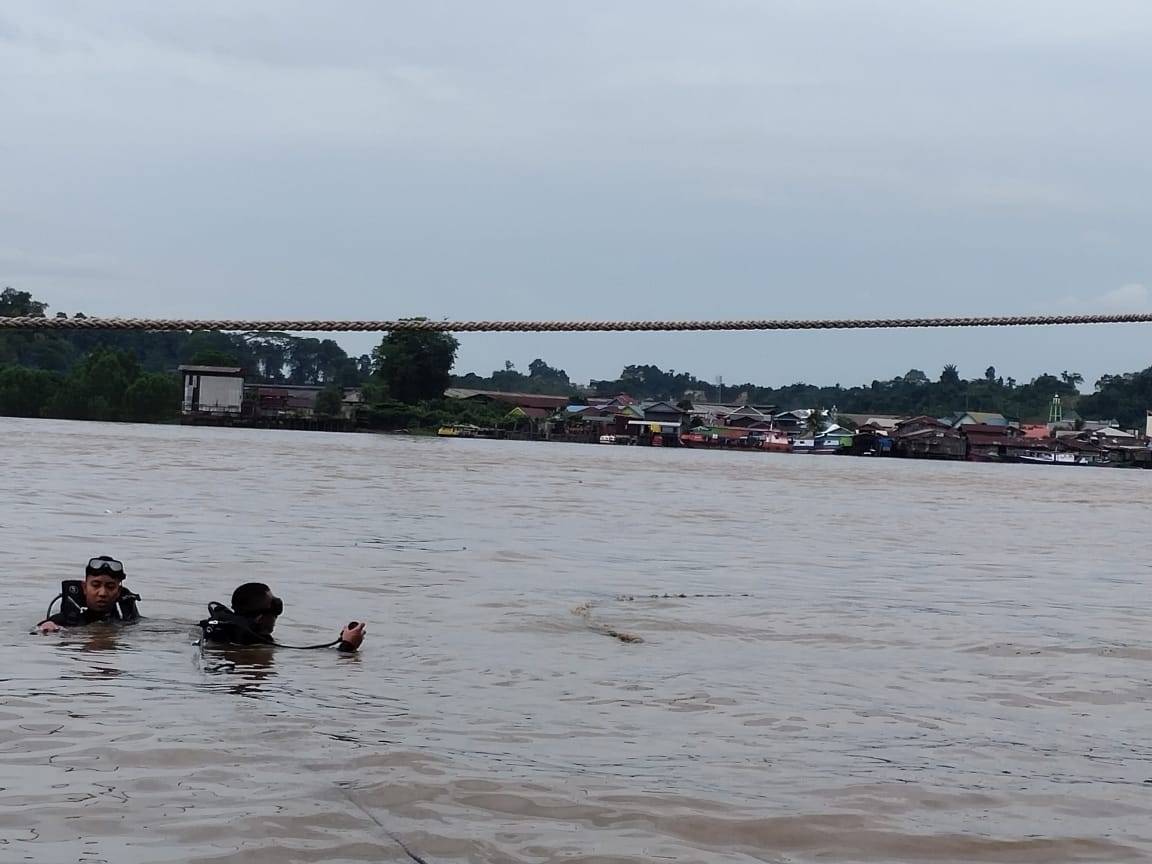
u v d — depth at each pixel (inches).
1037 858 235.8
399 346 4975.4
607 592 592.7
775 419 6210.6
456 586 593.3
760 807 258.1
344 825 237.6
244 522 886.4
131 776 263.4
